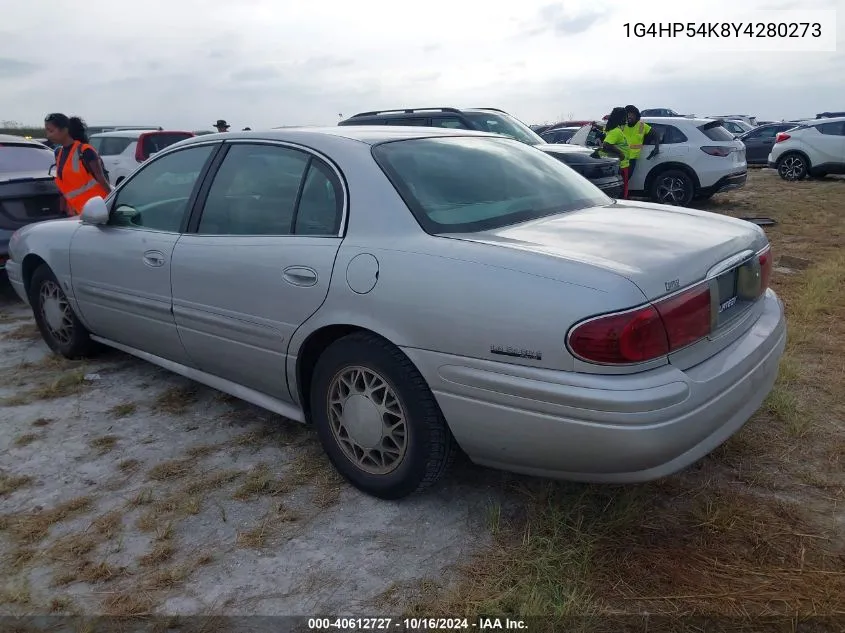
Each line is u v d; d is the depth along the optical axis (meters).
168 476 3.23
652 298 2.27
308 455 3.38
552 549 2.51
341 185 2.96
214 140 3.62
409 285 2.59
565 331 2.25
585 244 2.57
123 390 4.25
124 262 3.89
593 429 2.26
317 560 2.60
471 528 2.74
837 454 3.18
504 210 2.97
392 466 2.86
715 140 10.98
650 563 2.48
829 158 15.72
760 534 2.62
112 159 12.63
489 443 2.54
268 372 3.25
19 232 4.98
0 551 2.72
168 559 2.64
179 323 3.62
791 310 5.32
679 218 3.08
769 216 10.36
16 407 4.05
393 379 2.71
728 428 2.55
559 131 19.08
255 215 3.28
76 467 3.34
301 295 2.94
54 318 4.74
